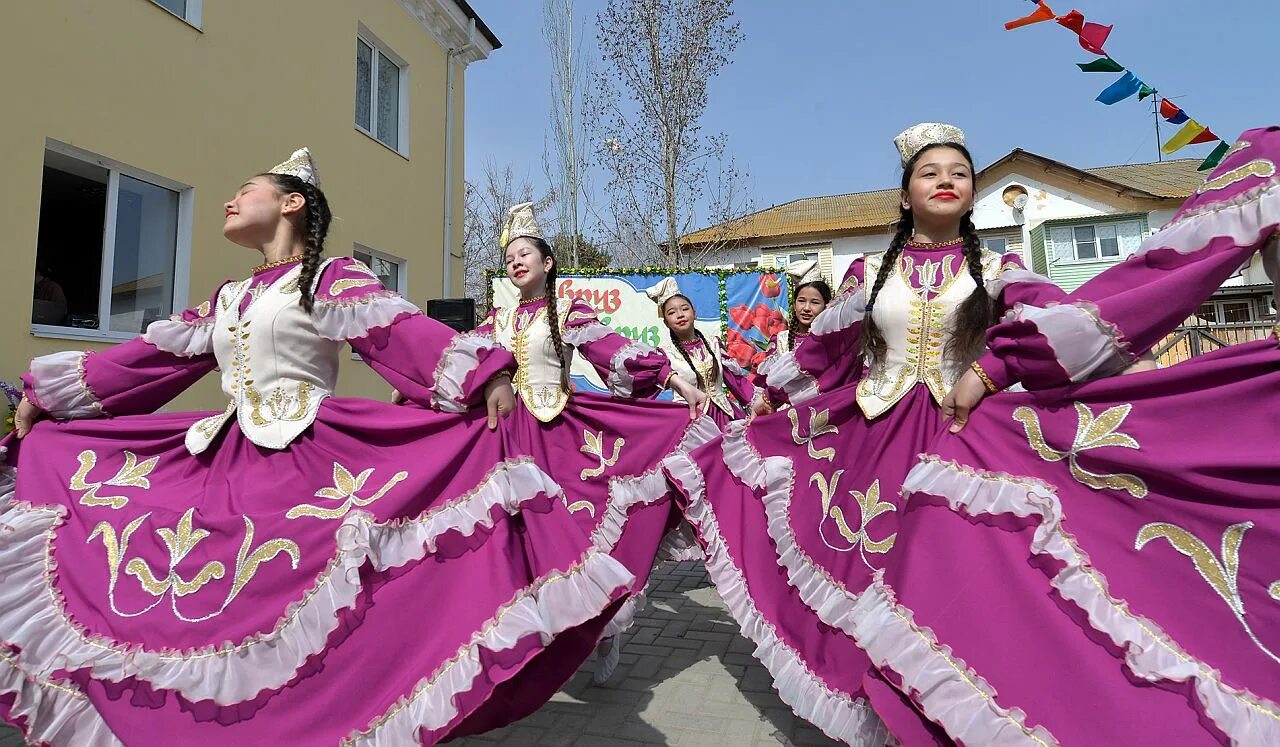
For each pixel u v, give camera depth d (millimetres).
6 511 2070
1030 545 1593
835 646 2104
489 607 1699
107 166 5406
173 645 1704
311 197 2301
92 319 5328
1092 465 1673
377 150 8695
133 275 5652
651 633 3615
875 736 1828
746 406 5645
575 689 2859
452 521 1851
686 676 2998
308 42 7512
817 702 2053
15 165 4684
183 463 2119
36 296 4961
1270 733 1285
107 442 2182
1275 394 1580
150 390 2355
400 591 1757
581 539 1904
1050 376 1756
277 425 2006
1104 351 1698
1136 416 1670
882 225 20594
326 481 1919
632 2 13312
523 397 3623
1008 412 1822
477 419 1978
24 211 4719
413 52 9484
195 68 6113
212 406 6156
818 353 2666
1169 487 1589
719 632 3625
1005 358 1839
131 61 5527
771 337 8164
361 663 1669
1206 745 1273
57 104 4965
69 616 1798
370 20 8609
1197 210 1740
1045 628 1475
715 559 2607
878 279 2400
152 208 5848
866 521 2203
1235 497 1516
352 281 2096
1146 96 2994
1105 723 1322
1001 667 1441
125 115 5465
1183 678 1352
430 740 1544
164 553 1835
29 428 2309
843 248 21125
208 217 6188
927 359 2283
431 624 1739
